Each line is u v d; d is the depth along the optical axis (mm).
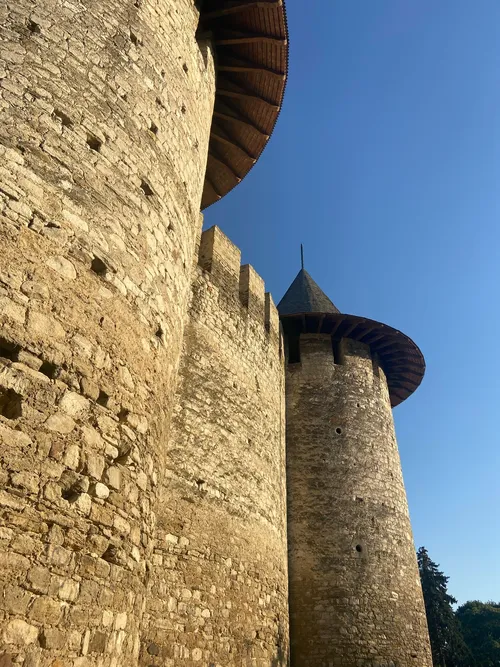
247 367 13109
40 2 5766
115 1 6922
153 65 7203
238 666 9055
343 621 14203
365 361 19688
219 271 13289
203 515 9578
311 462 16812
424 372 21594
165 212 6609
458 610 47000
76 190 5145
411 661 14555
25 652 3371
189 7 8906
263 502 11914
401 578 15766
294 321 19859
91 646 3896
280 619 11242
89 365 4609
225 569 9586
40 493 3816
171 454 9469
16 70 5105
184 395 10367
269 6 10477
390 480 17469
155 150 6691
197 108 8562
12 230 4340
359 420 18047
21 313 4141
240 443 11641
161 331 5988
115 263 5320
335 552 15266
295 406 17922
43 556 3695
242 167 14148
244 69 11656
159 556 8266
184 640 8016
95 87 5941
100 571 4176
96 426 4512
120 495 4629
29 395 3984
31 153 4840
